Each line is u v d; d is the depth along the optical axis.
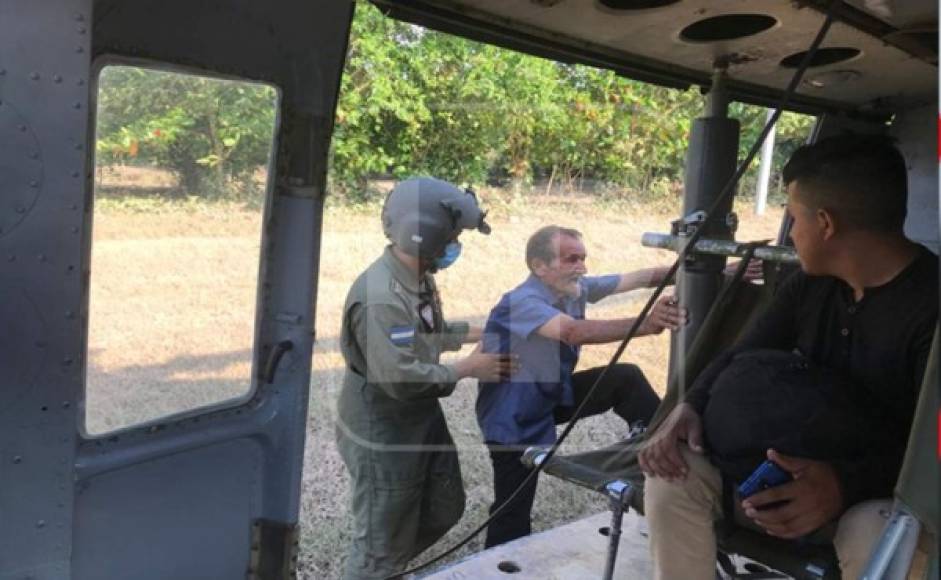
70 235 1.41
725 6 2.04
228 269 1.80
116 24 1.50
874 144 1.71
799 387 1.70
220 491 1.91
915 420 1.04
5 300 1.35
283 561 2.04
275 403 1.97
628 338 1.92
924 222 3.04
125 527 1.72
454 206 1.97
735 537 1.84
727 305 2.23
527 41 2.13
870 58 2.51
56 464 1.45
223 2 1.67
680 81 2.57
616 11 2.04
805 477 1.62
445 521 2.22
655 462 1.88
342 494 2.14
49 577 1.47
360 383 2.04
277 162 1.86
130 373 1.67
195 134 1.70
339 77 1.90
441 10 1.94
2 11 1.28
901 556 1.04
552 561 2.51
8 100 1.31
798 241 1.77
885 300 1.67
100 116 1.53
